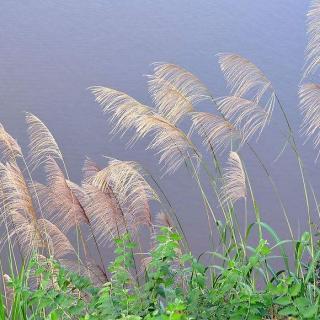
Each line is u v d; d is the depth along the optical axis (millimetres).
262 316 7035
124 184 8922
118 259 7535
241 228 14789
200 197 16125
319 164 17328
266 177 17062
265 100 19375
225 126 9336
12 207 9141
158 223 9281
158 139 9172
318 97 8938
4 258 10469
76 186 9336
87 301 8062
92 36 25375
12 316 8258
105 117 19797
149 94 20922
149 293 7523
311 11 8977
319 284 8469
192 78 9375
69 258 9539
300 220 15312
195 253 13805
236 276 7305
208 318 7152
